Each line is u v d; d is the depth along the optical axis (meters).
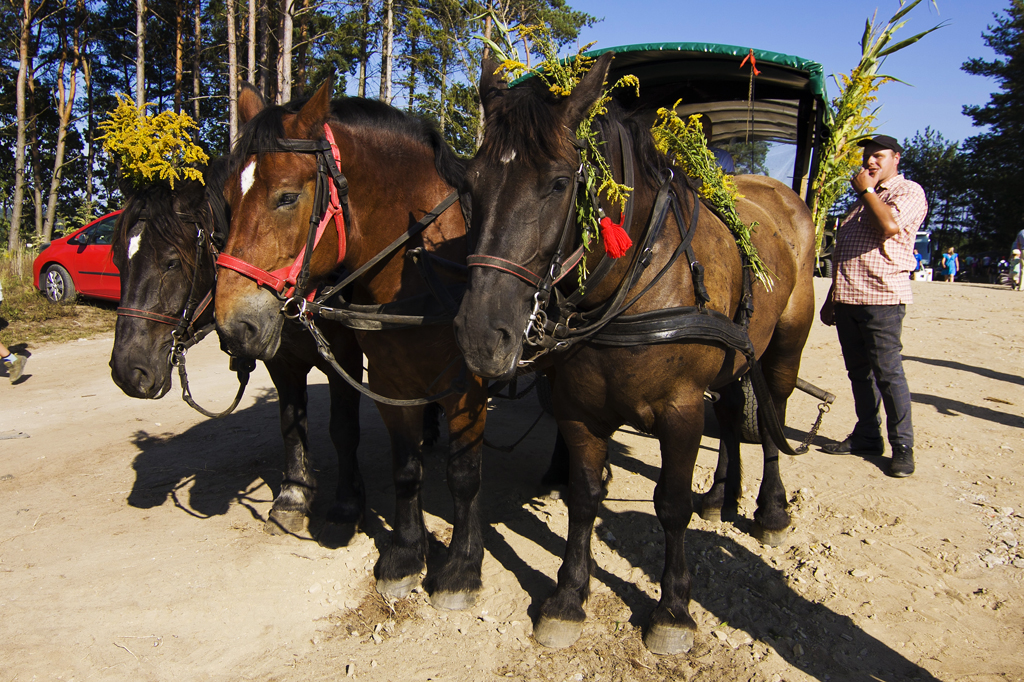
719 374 2.63
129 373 2.79
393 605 2.88
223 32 25.50
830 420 5.13
